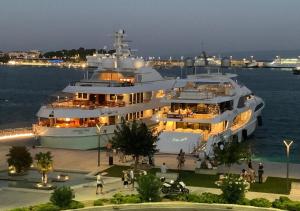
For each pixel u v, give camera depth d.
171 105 67.31
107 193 37.62
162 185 36.00
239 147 43.84
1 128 90.62
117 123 65.81
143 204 33.09
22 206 33.56
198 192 37.94
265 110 135.25
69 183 41.28
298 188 39.88
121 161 50.88
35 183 40.03
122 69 76.44
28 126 95.00
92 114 64.56
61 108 64.38
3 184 40.53
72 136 62.16
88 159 52.72
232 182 33.81
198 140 58.31
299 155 68.25
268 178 43.38
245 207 32.53
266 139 81.75
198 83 73.31
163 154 56.34
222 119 64.06
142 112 72.81
